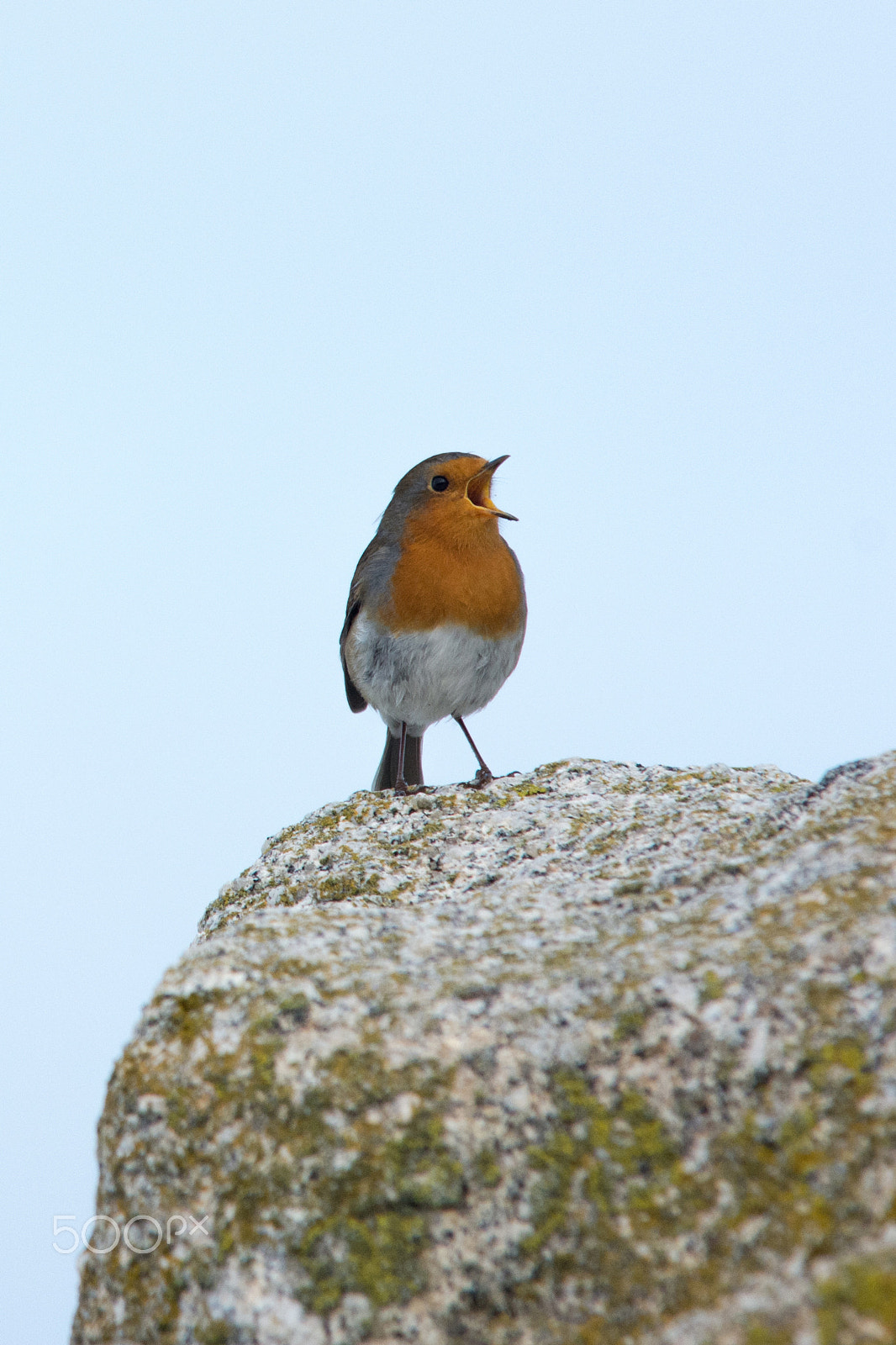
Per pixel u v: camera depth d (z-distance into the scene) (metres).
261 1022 5.74
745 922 5.89
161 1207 5.48
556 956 6.25
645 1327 4.66
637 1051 5.30
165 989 6.05
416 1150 5.23
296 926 6.71
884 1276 4.00
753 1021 5.19
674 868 7.24
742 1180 4.87
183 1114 5.57
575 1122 5.21
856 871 5.88
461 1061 5.43
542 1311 4.91
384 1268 5.06
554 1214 5.05
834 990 5.16
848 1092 4.87
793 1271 4.50
